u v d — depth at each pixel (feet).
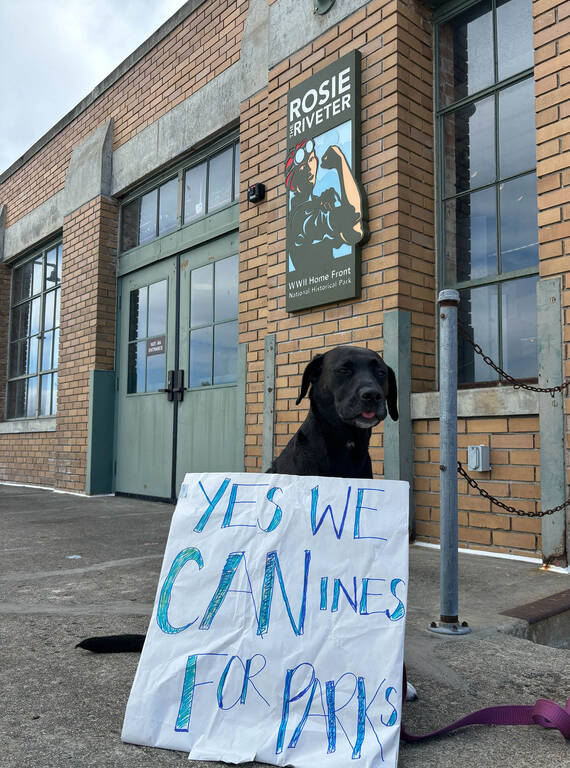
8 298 38.73
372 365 7.77
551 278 12.89
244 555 6.15
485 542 13.96
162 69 25.50
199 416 22.89
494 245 15.33
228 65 22.00
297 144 18.06
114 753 5.37
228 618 5.91
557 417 12.50
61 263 32.42
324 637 5.67
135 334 26.99
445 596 8.77
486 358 11.37
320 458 7.98
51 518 20.29
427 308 16.01
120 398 27.43
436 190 16.47
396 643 5.54
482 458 13.76
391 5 15.98
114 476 27.37
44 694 6.59
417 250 15.88
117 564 13.28
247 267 20.27
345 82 16.63
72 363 29.17
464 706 6.50
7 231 38.14
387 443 15.43
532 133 14.73
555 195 12.94
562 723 5.64
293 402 17.74
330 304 16.96
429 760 5.39
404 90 15.88
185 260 24.43
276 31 19.26
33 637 8.48
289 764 5.12
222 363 22.12
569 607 10.02
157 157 25.41
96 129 29.27
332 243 16.71
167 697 5.66
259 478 6.47
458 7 16.26
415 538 15.34
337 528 6.07
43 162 34.09
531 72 14.73
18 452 34.24
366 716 5.30
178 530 6.43
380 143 16.03
